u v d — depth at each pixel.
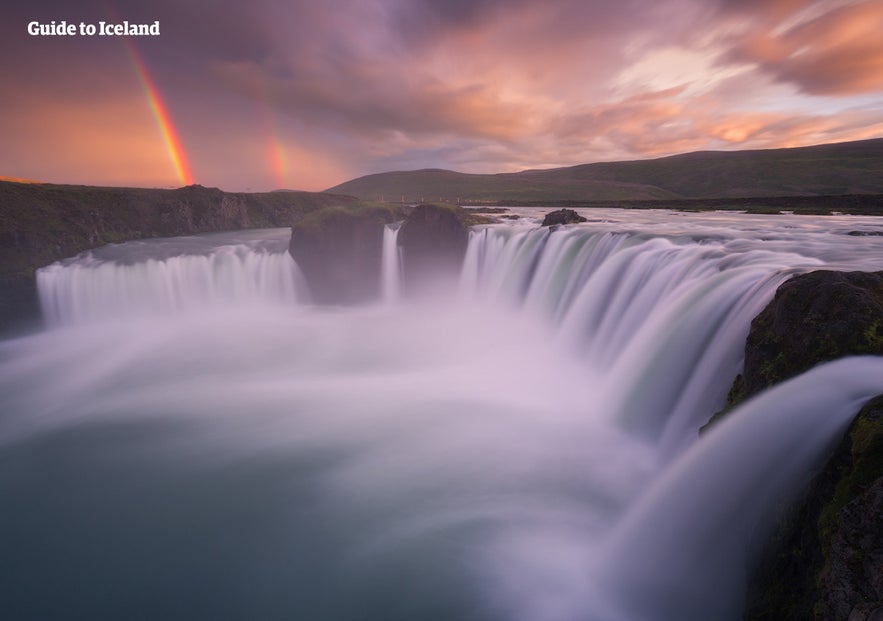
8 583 10.95
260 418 18.47
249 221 64.56
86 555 11.75
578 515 11.96
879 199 61.47
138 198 51.81
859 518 4.83
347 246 34.78
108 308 33.84
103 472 15.17
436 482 13.80
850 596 4.64
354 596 10.23
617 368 16.67
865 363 7.32
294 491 13.80
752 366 9.48
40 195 43.91
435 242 32.88
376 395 20.16
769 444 7.66
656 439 13.97
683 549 8.80
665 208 74.75
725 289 13.89
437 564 10.86
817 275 9.30
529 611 9.52
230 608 10.24
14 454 16.41
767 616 6.34
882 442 5.41
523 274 29.08
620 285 20.48
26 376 24.34
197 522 12.69
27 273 33.84
